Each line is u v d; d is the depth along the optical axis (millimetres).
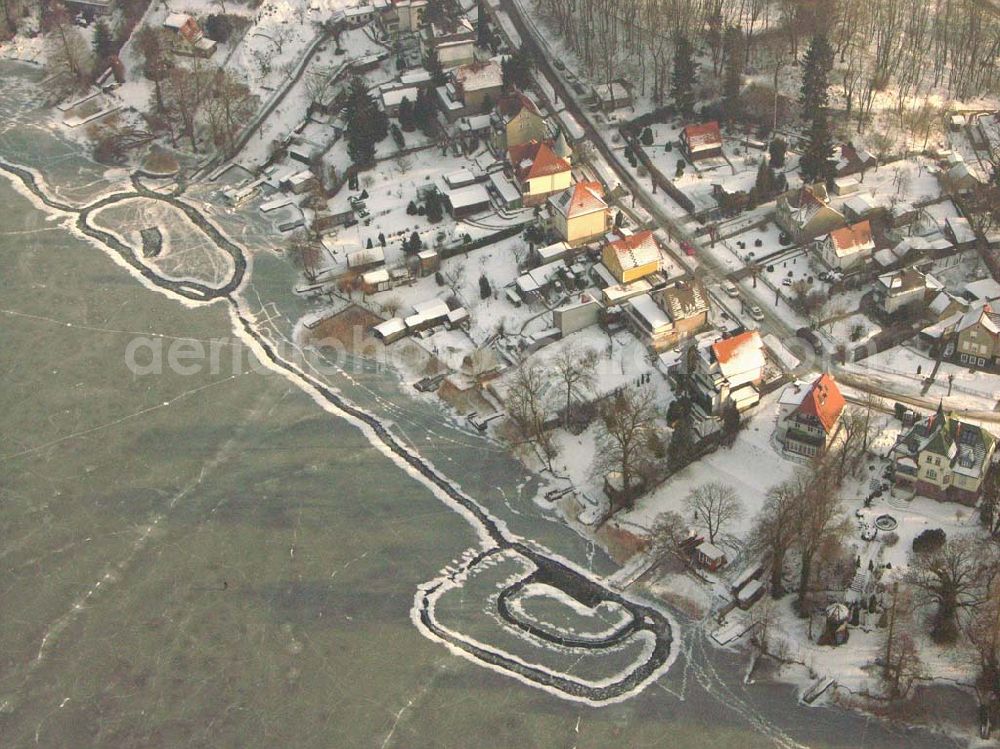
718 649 163875
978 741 147625
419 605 173000
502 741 153125
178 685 163875
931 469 177625
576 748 151500
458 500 191250
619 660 163750
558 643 166875
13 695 164500
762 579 171250
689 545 177125
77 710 162000
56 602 177500
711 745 150000
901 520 178125
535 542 183250
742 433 197000
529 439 199250
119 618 174250
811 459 189625
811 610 165875
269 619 171750
